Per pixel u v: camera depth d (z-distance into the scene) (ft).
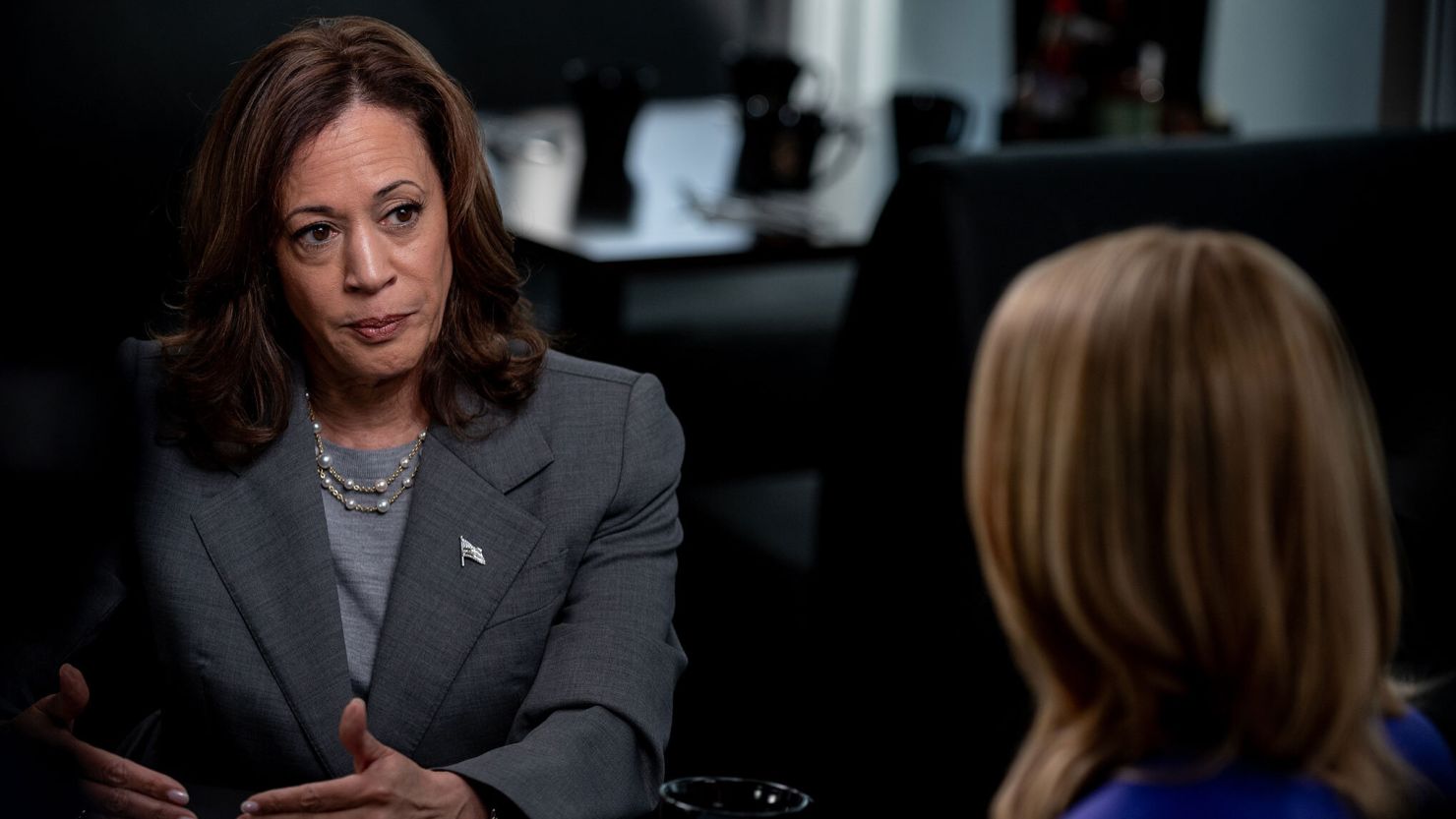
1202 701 6.55
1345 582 6.29
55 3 32.35
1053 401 6.57
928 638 16.08
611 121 26.61
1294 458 6.28
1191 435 6.31
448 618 10.94
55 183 32.27
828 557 17.40
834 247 22.53
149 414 11.44
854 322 16.56
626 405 11.78
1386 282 16.97
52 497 24.56
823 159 28.40
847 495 16.98
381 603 11.19
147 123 33.04
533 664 11.18
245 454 11.14
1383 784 6.42
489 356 11.30
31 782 9.70
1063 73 26.03
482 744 11.09
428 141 10.72
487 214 11.10
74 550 21.77
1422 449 16.70
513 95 38.68
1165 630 6.42
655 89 39.70
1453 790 7.04
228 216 10.50
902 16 37.52
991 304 15.10
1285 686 6.30
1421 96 22.97
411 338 10.66
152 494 11.16
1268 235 16.44
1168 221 15.92
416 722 10.85
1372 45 24.35
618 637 11.02
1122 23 25.79
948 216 15.24
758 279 32.53
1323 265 16.63
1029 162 15.67
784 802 9.32
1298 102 25.96
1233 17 27.04
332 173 10.27
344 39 10.62
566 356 12.12
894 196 15.87
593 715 10.66
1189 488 6.32
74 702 10.05
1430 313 17.08
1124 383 6.42
